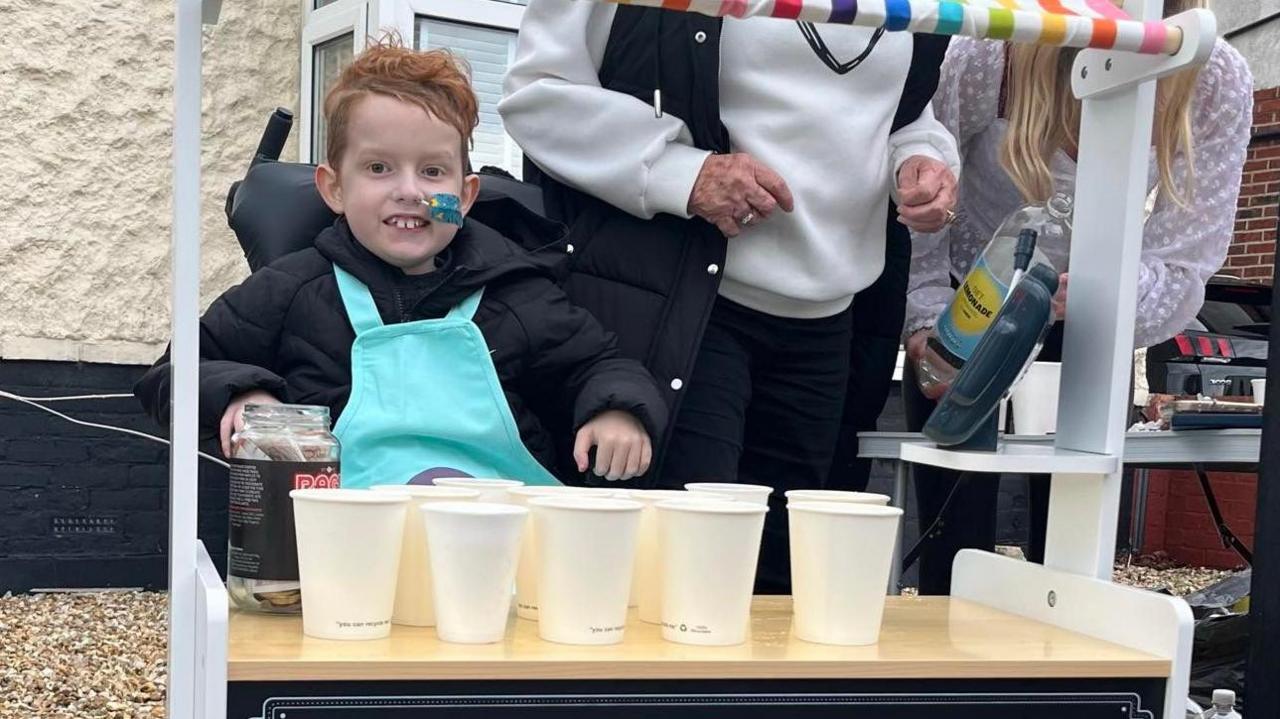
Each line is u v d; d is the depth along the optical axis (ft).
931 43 5.83
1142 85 4.25
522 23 5.54
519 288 5.05
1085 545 4.28
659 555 3.65
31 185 15.12
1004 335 3.91
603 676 3.26
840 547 3.60
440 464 4.53
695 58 5.39
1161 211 6.86
